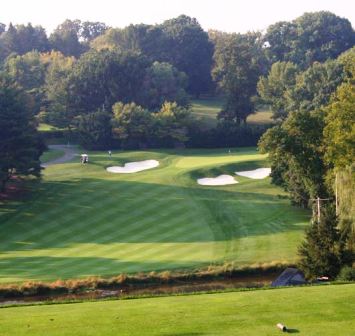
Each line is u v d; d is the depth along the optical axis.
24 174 84.19
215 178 90.12
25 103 102.25
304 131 71.25
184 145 124.12
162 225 66.69
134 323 23.11
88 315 24.47
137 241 60.47
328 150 64.19
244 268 50.44
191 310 24.84
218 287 46.97
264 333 21.61
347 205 47.41
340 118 63.28
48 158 106.69
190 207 74.19
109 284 47.00
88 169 98.00
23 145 84.19
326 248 43.41
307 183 71.31
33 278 47.66
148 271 49.34
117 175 93.81
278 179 78.81
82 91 134.12
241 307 25.08
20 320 23.89
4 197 80.25
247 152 115.31
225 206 75.06
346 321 22.95
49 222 69.19
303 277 44.78
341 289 28.25
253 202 77.62
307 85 129.12
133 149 119.88
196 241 59.88
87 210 73.62
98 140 117.38
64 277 47.88
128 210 73.31
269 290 29.06
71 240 61.91
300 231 63.34
